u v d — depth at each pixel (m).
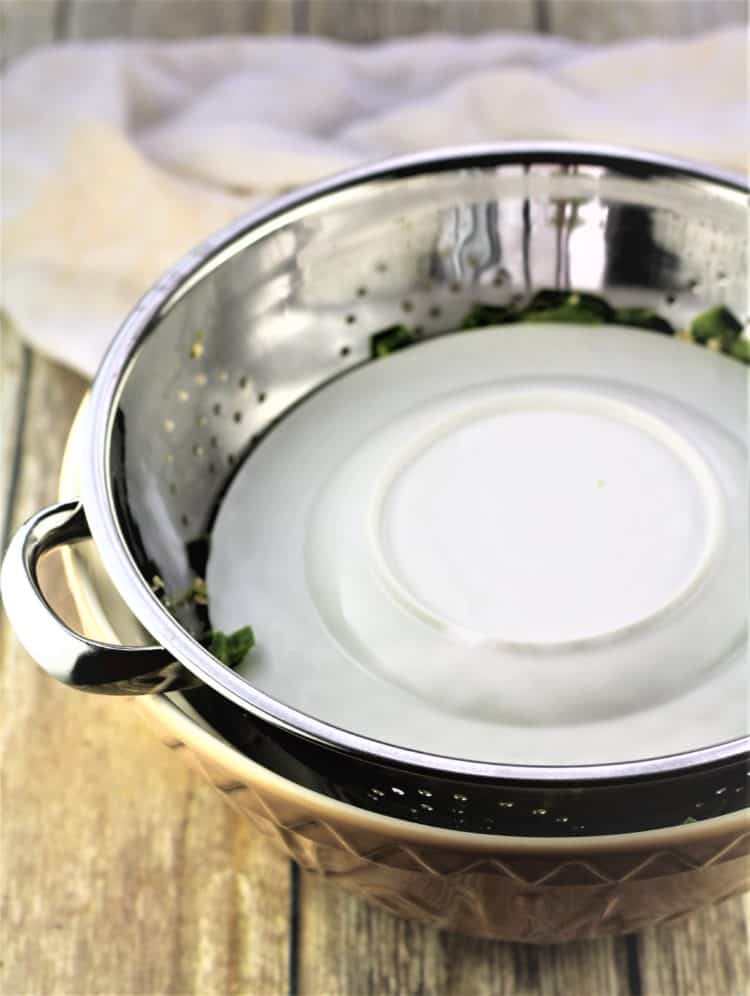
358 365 0.75
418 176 0.71
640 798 0.45
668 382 0.71
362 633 0.60
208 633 0.62
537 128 1.01
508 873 0.47
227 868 0.67
